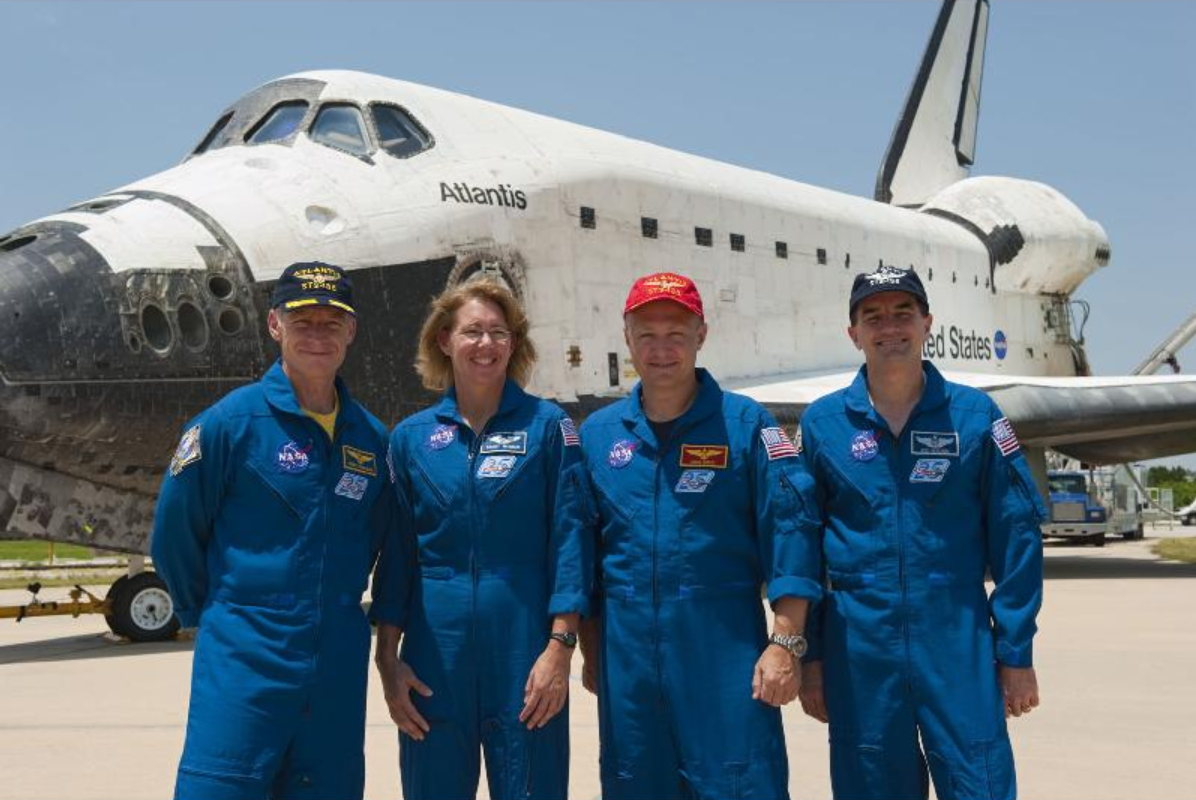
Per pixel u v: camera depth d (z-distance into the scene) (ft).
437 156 32.53
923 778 9.91
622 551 9.89
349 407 10.00
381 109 32.68
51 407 23.71
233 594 9.23
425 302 30.27
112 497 25.90
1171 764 14.02
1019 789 12.89
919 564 9.84
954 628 9.73
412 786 9.91
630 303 9.91
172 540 9.43
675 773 9.76
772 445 9.80
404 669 9.89
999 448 9.94
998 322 60.29
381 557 10.36
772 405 38.47
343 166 30.58
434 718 9.79
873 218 51.80
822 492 10.46
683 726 9.55
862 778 9.86
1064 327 65.26
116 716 17.72
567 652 9.76
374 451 9.96
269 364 27.02
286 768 9.27
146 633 27.66
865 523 10.06
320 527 9.43
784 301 44.96
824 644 10.29
